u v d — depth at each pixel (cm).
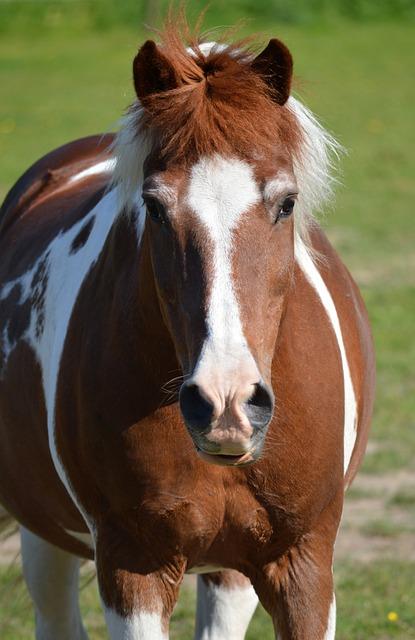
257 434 457
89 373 561
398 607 889
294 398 536
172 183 487
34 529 693
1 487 705
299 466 541
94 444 555
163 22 587
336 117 3419
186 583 983
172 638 863
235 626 632
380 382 1484
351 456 630
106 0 4972
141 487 541
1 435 677
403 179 2791
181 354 491
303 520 551
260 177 484
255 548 560
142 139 517
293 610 557
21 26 4891
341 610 884
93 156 796
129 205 568
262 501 545
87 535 639
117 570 555
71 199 730
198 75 512
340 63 4194
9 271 723
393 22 5003
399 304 1827
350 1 5003
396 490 1147
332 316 588
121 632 549
